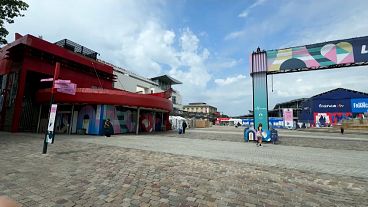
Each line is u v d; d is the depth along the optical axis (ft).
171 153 32.32
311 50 51.72
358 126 127.54
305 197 15.56
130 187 16.61
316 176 21.21
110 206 13.20
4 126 63.52
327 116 175.32
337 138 71.15
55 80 29.78
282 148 42.98
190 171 21.86
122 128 71.87
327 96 178.09
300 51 52.85
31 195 14.35
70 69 70.49
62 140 44.11
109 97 63.26
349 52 48.29
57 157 26.13
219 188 16.98
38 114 68.18
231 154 33.22
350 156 34.04
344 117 169.17
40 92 64.75
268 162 27.50
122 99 64.75
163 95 87.56
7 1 46.85
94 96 61.93
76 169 21.02
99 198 14.34
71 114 68.28
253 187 17.44
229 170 22.75
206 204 13.89
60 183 16.90
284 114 186.60
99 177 18.79
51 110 29.04
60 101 61.05
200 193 15.79
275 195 15.80
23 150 29.78
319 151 39.45
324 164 27.14
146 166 23.30
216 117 328.29
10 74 66.08
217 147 41.57
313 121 180.24
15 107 57.62
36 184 16.44
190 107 364.99
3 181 16.72
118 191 15.70
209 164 25.34
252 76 57.72
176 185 17.39
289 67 53.47
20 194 14.43
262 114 55.11
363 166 26.27
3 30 49.47
